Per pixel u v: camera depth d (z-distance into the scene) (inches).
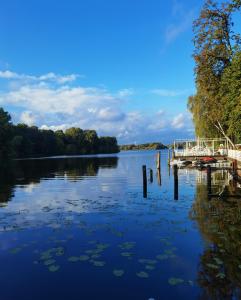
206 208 554.9
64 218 510.6
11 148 3245.6
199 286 267.9
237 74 829.8
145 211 547.5
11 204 653.9
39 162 2706.7
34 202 674.8
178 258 324.5
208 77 1230.9
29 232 429.4
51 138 4867.1
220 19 1181.7
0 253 350.3
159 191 792.3
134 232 417.4
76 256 335.3
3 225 470.9
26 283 279.6
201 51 1224.8
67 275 292.7
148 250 348.5
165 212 534.9
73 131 5620.1
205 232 410.0
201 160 1606.8
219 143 2181.3
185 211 538.9
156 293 258.5
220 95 1096.8
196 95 1765.5
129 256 331.6
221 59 1197.7
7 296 258.8
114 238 393.4
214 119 1459.2
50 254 341.4
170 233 408.8
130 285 271.6
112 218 500.4
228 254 333.7
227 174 1157.7
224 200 627.2
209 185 709.9
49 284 277.0
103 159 3243.1
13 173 1514.5
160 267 304.3
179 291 260.7
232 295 253.3
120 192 795.4
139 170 1588.3
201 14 1202.0
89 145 5664.4
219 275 284.5
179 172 1325.0
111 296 255.6
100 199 692.1
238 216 490.0
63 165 2190.0
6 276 293.6
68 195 766.5
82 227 449.4
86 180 1123.9
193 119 2000.5
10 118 3533.5
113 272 295.7
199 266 305.4
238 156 1197.1
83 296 256.5
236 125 892.0
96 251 347.3
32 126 5007.4
